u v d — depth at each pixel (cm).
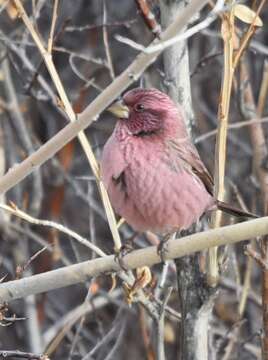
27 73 1425
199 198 1012
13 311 1402
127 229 1404
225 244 897
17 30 1425
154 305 1042
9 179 895
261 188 1221
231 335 1243
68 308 1560
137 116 1016
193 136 1047
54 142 877
